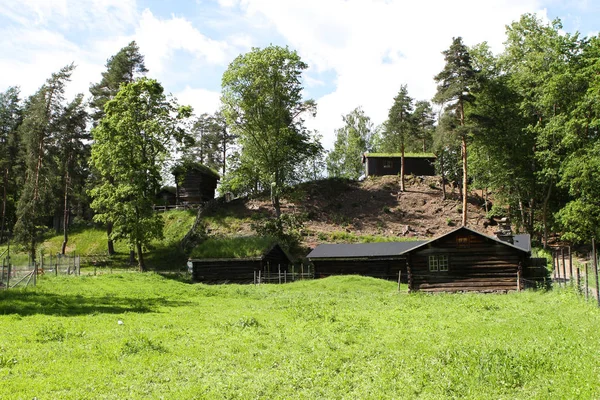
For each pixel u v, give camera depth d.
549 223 59.75
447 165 80.38
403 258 49.62
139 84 59.88
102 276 44.69
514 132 56.94
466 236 38.66
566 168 45.94
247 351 16.36
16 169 76.62
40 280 38.56
